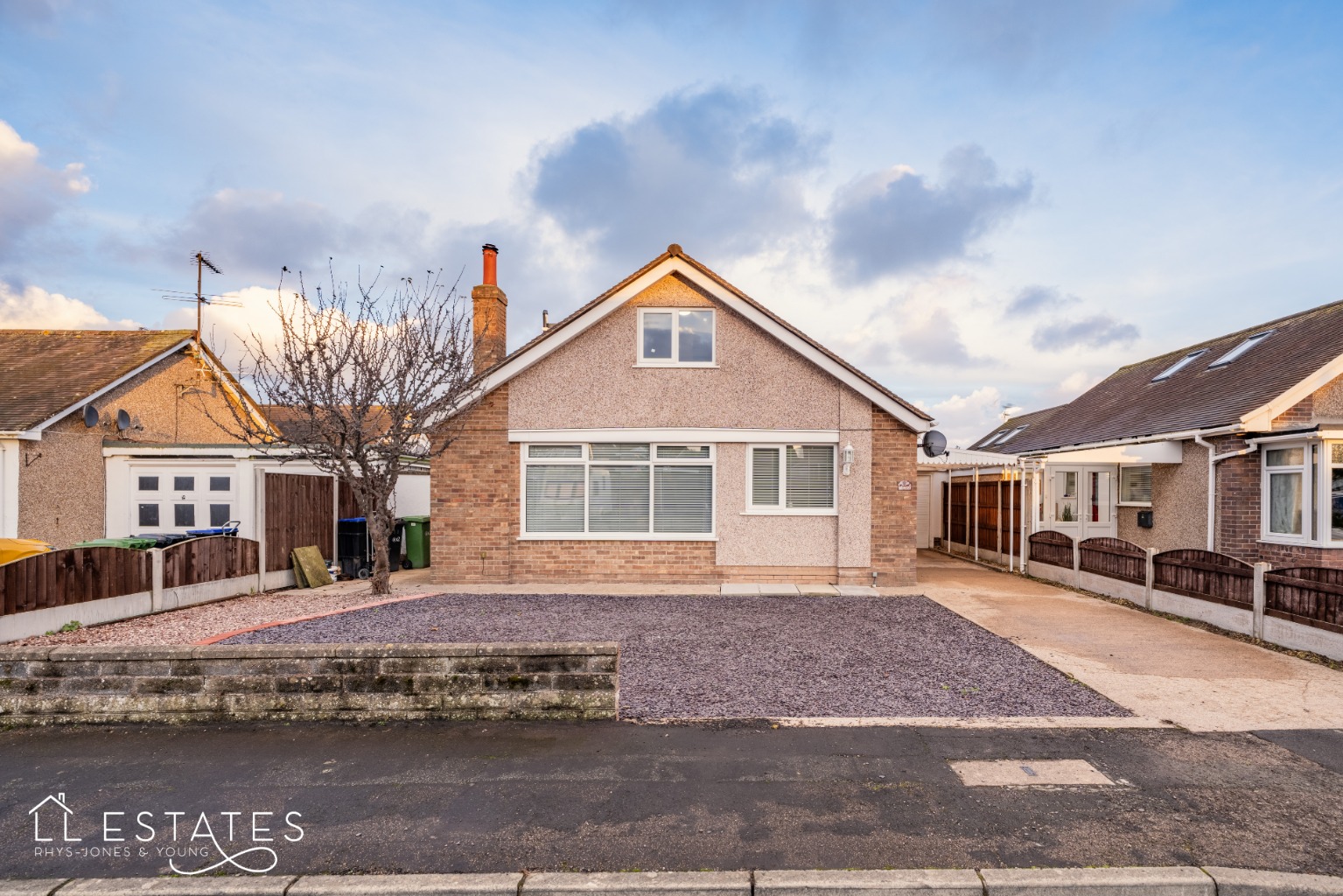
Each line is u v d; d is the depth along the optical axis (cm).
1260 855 344
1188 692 597
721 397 1218
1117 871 328
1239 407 1238
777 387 1217
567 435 1219
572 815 381
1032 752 464
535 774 430
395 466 1073
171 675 516
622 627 844
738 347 1221
